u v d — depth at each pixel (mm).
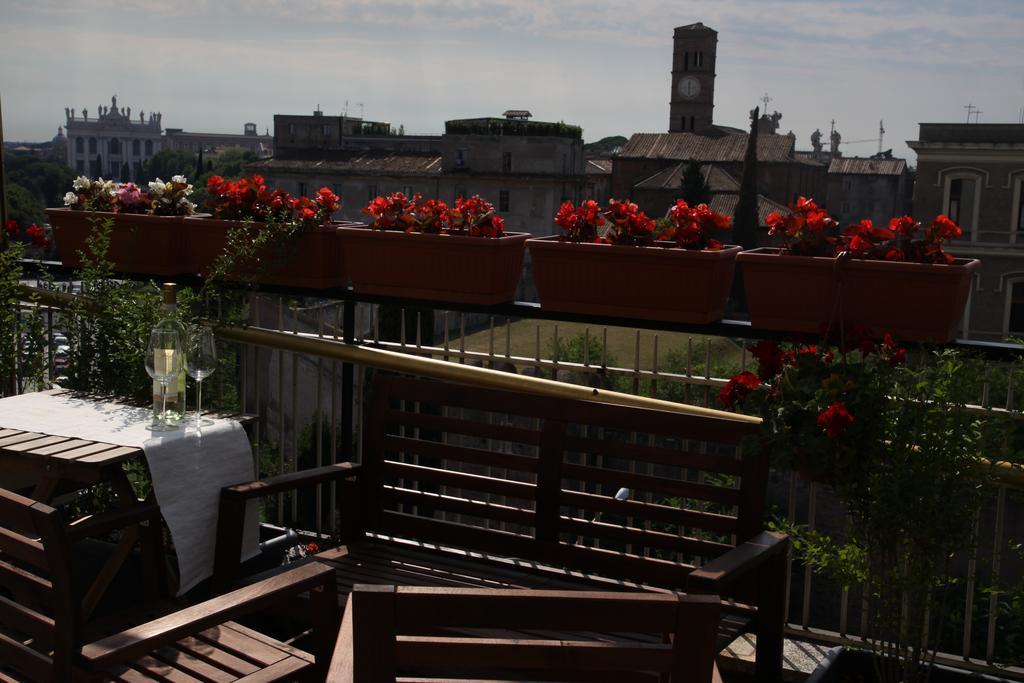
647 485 3271
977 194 37906
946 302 3307
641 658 1840
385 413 3654
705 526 3203
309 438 9617
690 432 3201
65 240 5016
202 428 3457
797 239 3559
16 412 3643
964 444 2727
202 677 2605
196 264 4785
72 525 2812
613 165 78500
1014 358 3271
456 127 71750
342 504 3680
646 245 3828
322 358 4398
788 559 3648
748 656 3479
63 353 4672
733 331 3654
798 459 2951
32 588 2484
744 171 67688
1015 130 37062
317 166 75125
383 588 1823
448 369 4035
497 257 4016
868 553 2910
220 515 3285
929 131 38406
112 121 162250
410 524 3623
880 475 2777
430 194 72438
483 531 3514
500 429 3484
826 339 3230
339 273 4508
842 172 77000
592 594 1826
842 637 3604
